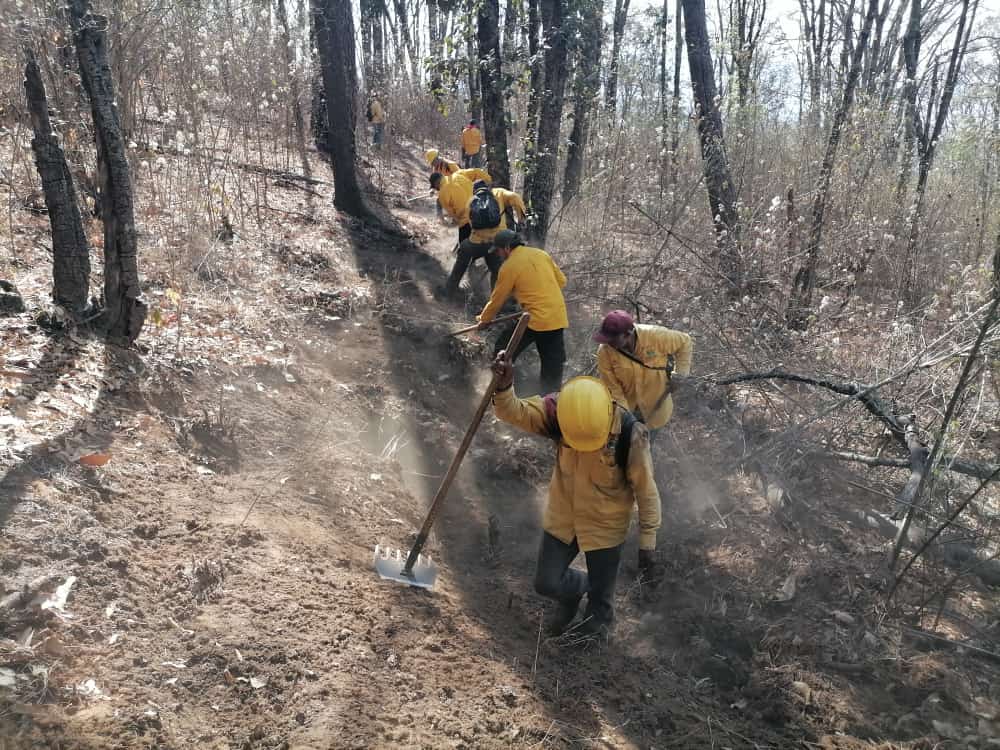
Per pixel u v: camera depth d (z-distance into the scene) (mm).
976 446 6008
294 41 12484
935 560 4840
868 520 5379
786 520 5297
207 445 4859
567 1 9453
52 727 2582
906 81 12078
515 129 10789
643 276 8438
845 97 9266
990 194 11656
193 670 3039
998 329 4789
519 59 9961
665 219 9516
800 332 7883
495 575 4688
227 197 8797
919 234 10164
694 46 10336
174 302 6434
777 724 3648
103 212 5238
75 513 3617
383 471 5402
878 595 4543
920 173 11383
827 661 4016
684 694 3773
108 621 3131
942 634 4273
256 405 5539
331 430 5676
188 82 9281
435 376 7238
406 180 14672
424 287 9102
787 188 9445
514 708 3389
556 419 3734
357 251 9852
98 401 4652
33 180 7793
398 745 2963
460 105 18594
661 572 3918
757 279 8195
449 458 6023
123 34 7930
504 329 7047
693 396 6816
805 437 6074
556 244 9703
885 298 9453
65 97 7031
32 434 4102
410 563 4086
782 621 4332
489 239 8555
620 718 3502
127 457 4277
